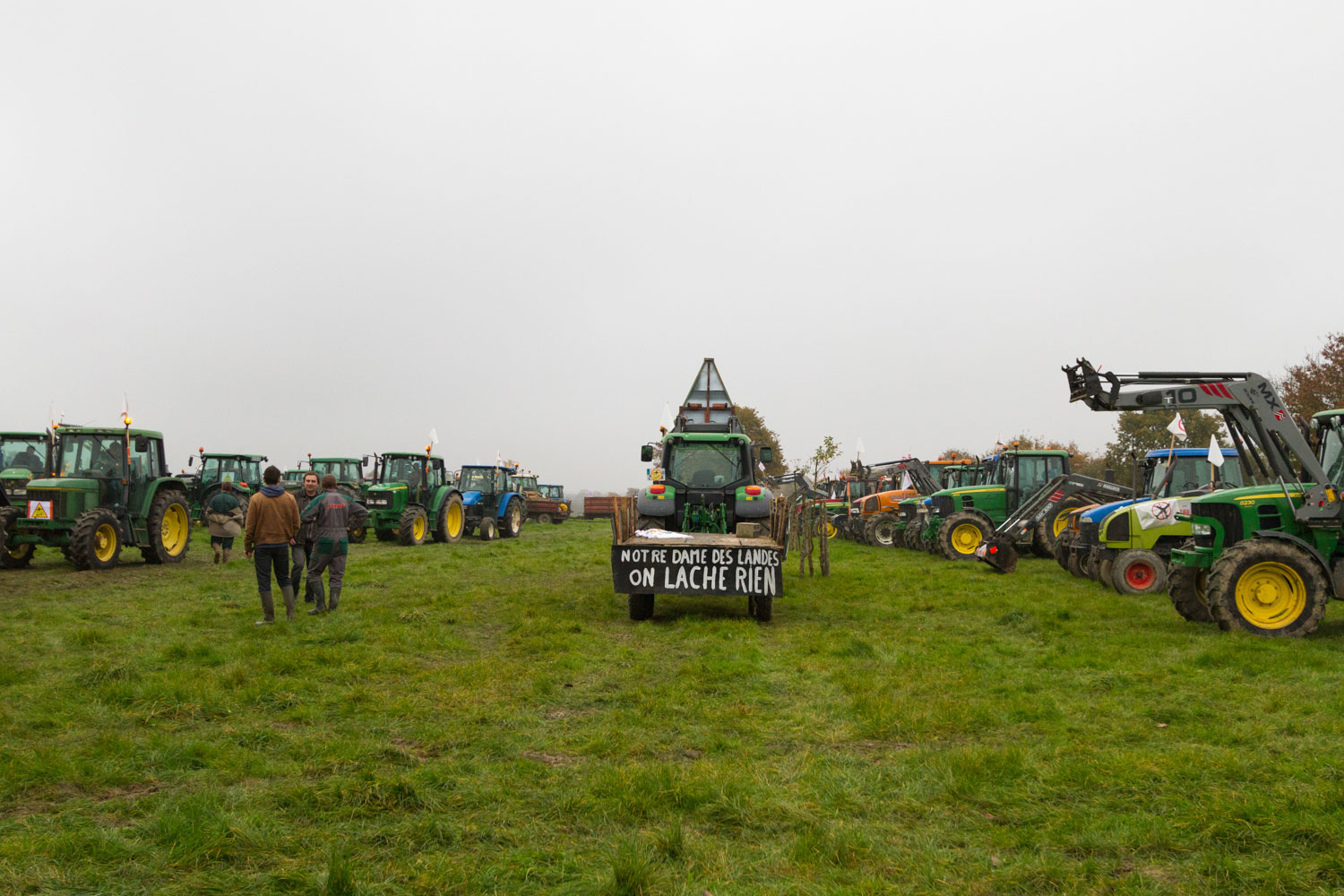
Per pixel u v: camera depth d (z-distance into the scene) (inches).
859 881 118.2
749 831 137.6
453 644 290.8
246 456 903.7
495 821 140.5
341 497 363.9
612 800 146.0
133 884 115.9
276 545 326.0
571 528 1262.3
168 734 186.5
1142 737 186.5
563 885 117.0
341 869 114.7
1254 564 310.8
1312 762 162.4
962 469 820.0
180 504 577.6
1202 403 342.3
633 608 347.3
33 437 609.6
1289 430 332.5
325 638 294.8
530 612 364.2
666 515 416.8
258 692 219.6
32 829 133.6
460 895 114.7
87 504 516.4
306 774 163.3
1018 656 275.7
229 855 125.0
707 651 282.2
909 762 168.6
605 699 221.0
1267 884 114.8
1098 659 263.3
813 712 208.4
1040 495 623.8
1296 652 268.7
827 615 367.2
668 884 117.2
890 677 241.9
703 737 187.8
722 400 610.9
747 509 405.1
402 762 169.5
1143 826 134.5
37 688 222.8
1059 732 189.8
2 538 468.8
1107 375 353.7
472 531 922.7
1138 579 429.1
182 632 309.6
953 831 137.7
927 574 526.0
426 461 826.8
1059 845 131.0
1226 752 171.5
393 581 486.6
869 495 990.4
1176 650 279.9
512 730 193.6
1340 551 322.7
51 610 352.8
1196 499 347.6
